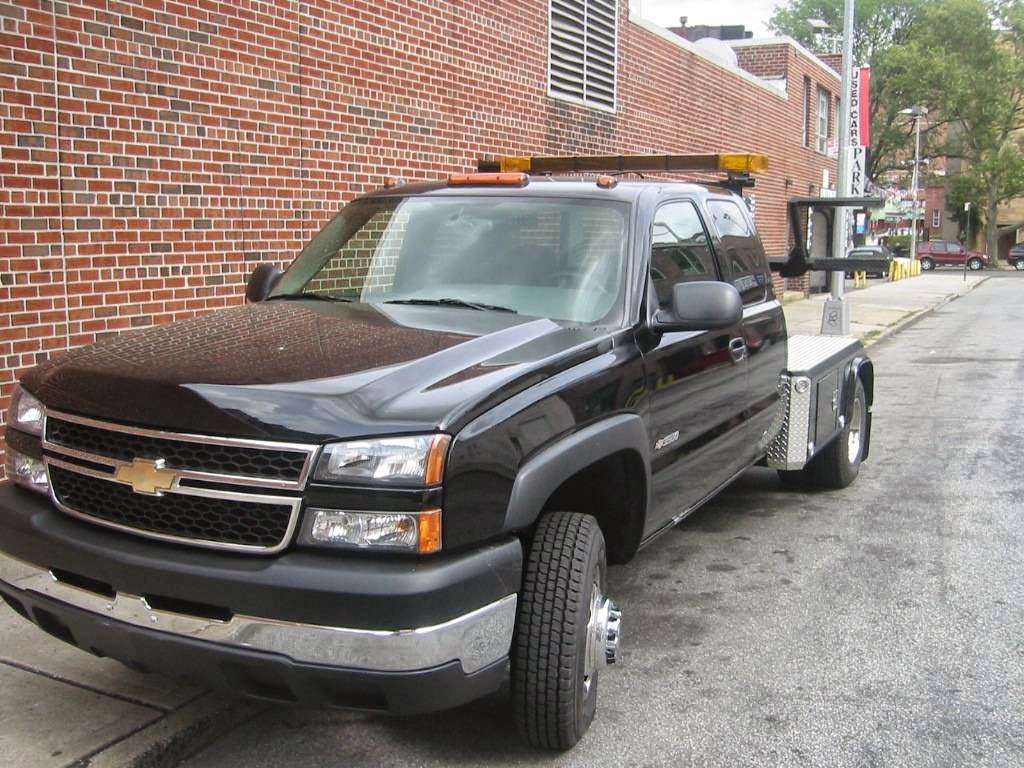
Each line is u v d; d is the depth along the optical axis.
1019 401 11.52
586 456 3.47
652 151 15.48
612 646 3.68
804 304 23.67
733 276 5.42
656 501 4.29
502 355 3.49
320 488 2.87
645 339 4.14
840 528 6.43
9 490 3.46
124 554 3.01
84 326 6.38
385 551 2.86
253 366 3.23
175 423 2.99
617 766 3.51
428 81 9.66
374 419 2.93
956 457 8.55
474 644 2.96
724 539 6.19
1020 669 4.31
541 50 11.77
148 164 6.75
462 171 10.34
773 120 22.39
